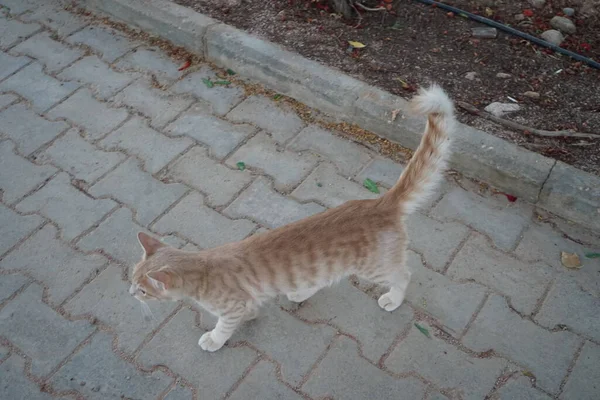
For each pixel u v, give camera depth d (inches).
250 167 61.5
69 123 65.6
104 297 53.5
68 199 59.6
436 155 45.2
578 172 55.4
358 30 69.9
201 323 52.1
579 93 63.4
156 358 50.3
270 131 64.2
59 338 51.3
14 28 75.1
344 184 59.9
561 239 55.3
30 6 77.7
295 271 46.7
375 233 46.7
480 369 48.9
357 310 52.3
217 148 63.1
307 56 66.7
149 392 48.6
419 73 65.3
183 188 60.2
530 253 54.6
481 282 53.3
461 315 51.6
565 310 51.4
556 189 55.2
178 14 71.1
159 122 65.4
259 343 50.8
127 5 72.9
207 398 48.3
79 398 48.4
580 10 72.4
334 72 64.2
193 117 65.7
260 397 48.2
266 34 69.2
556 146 58.4
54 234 57.3
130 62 71.1
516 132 59.7
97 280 54.4
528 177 56.0
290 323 51.7
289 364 49.7
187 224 57.7
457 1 73.7
